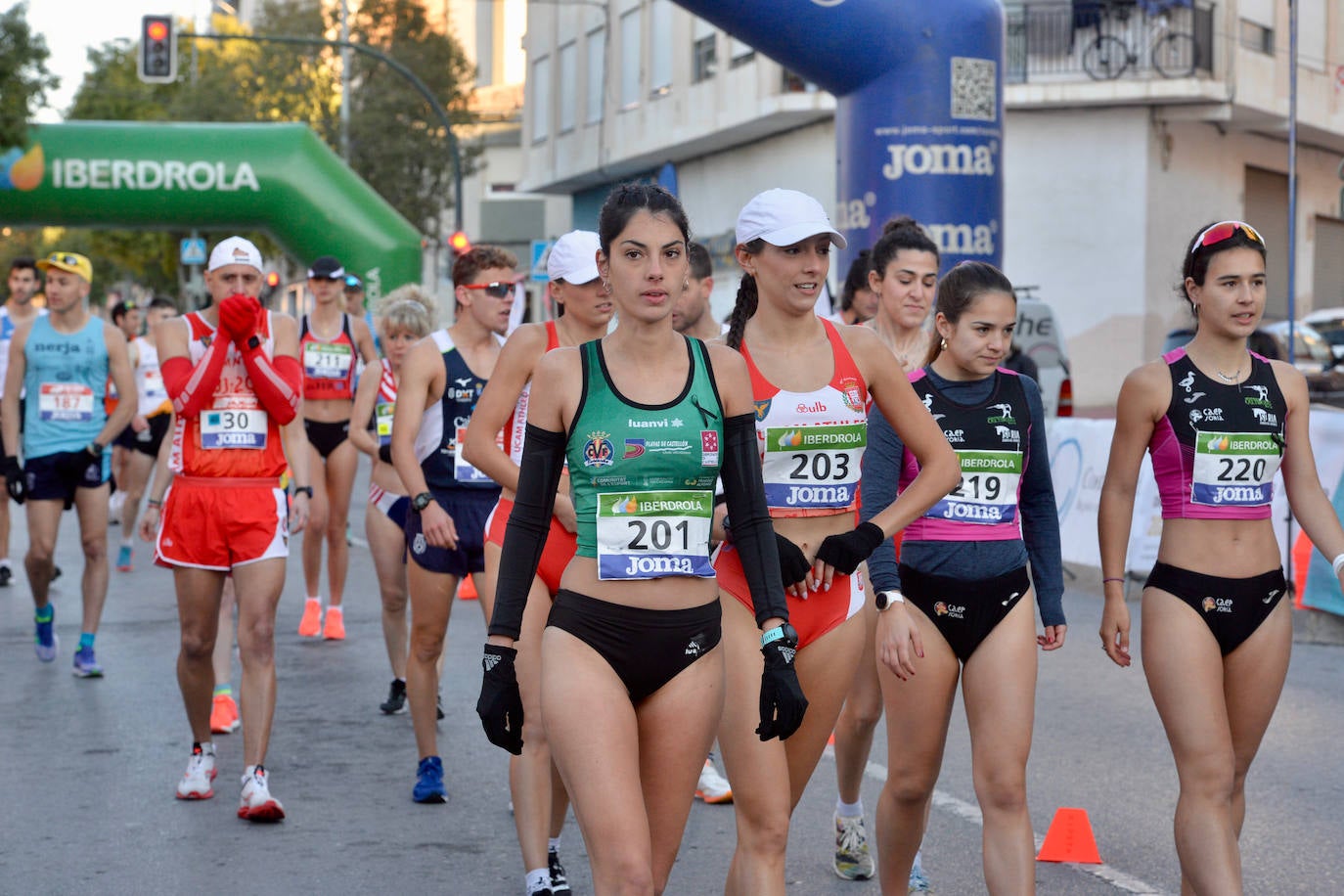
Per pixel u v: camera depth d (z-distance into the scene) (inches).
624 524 250.8
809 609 282.4
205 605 435.8
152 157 1622.8
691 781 257.9
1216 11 1895.9
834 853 390.6
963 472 313.9
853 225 961.5
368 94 2891.2
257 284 447.5
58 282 631.8
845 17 914.7
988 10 946.1
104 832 413.4
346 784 465.1
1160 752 487.8
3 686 608.7
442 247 2997.0
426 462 450.9
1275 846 390.6
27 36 1932.8
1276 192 2110.0
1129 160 1918.1
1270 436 303.7
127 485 960.9
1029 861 294.8
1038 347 1389.0
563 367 254.1
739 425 257.3
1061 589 325.7
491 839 408.2
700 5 911.7
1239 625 301.7
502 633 250.8
